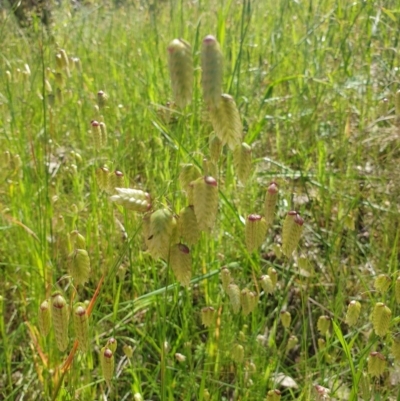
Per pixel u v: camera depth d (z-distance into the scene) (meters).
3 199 3.51
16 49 5.12
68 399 1.89
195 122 3.66
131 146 3.79
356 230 3.10
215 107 1.07
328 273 2.94
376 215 3.02
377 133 3.62
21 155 3.35
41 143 3.79
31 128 3.85
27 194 3.08
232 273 2.89
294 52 4.70
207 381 2.34
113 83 4.72
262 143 4.03
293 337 2.21
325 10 4.91
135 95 4.36
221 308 2.39
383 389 2.09
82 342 1.45
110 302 2.86
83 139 3.93
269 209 1.49
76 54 5.11
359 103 3.99
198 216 1.22
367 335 2.44
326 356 2.07
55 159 4.04
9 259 3.06
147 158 3.59
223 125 1.19
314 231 2.95
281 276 2.97
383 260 2.75
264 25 5.25
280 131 4.08
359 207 3.38
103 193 3.03
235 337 2.39
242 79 4.29
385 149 3.73
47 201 2.66
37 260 2.62
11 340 2.54
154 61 4.36
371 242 2.93
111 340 1.64
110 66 5.09
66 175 3.81
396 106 2.08
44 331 1.57
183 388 2.41
